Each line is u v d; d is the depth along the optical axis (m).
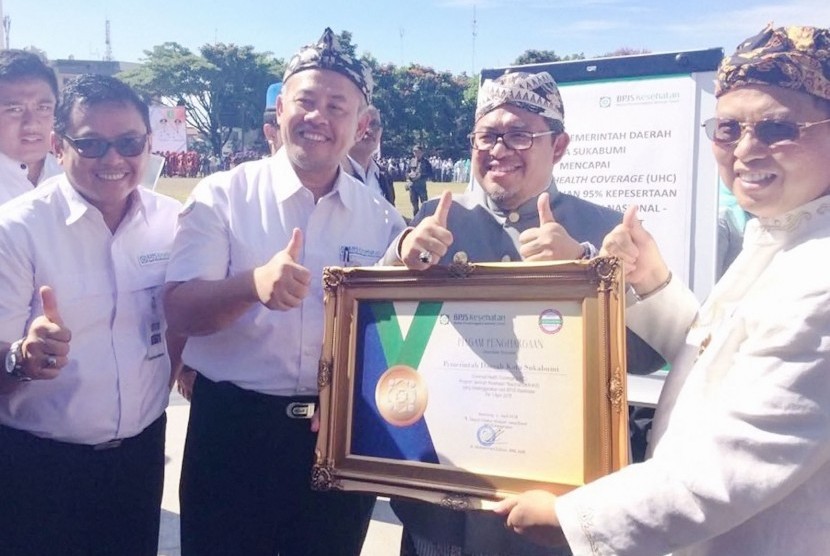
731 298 1.64
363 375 2.04
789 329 1.37
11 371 2.10
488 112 2.18
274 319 2.43
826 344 1.34
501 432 1.86
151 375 2.51
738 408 1.41
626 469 1.57
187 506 2.53
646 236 1.92
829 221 1.48
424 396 1.96
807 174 1.49
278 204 2.49
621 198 3.35
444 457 1.91
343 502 2.52
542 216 1.91
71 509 2.34
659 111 3.24
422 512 2.15
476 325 1.92
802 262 1.43
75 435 2.32
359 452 2.01
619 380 1.72
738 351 1.52
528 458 1.82
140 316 2.47
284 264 2.04
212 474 2.48
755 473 1.38
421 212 2.38
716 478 1.40
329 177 2.53
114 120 2.30
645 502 1.47
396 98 43.41
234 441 2.46
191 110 53.78
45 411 2.31
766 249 1.58
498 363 1.89
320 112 2.38
